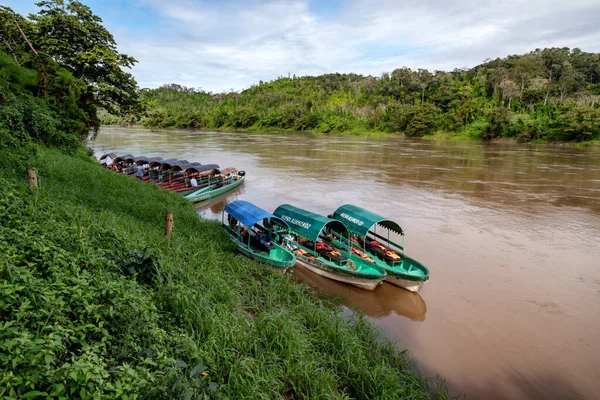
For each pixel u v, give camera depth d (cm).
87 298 480
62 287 474
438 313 1024
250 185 2594
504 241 1543
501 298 1096
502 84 7469
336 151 4731
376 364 709
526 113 6806
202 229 1305
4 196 715
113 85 2378
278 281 1008
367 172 3147
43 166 1233
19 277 435
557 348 880
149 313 549
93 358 363
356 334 818
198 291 721
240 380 520
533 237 1592
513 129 6156
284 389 576
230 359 561
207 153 4356
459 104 7519
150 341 487
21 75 1689
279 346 651
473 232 1652
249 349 611
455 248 1466
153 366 433
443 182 2736
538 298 1095
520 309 1038
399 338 913
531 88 7231
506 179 2852
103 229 790
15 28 1978
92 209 1016
